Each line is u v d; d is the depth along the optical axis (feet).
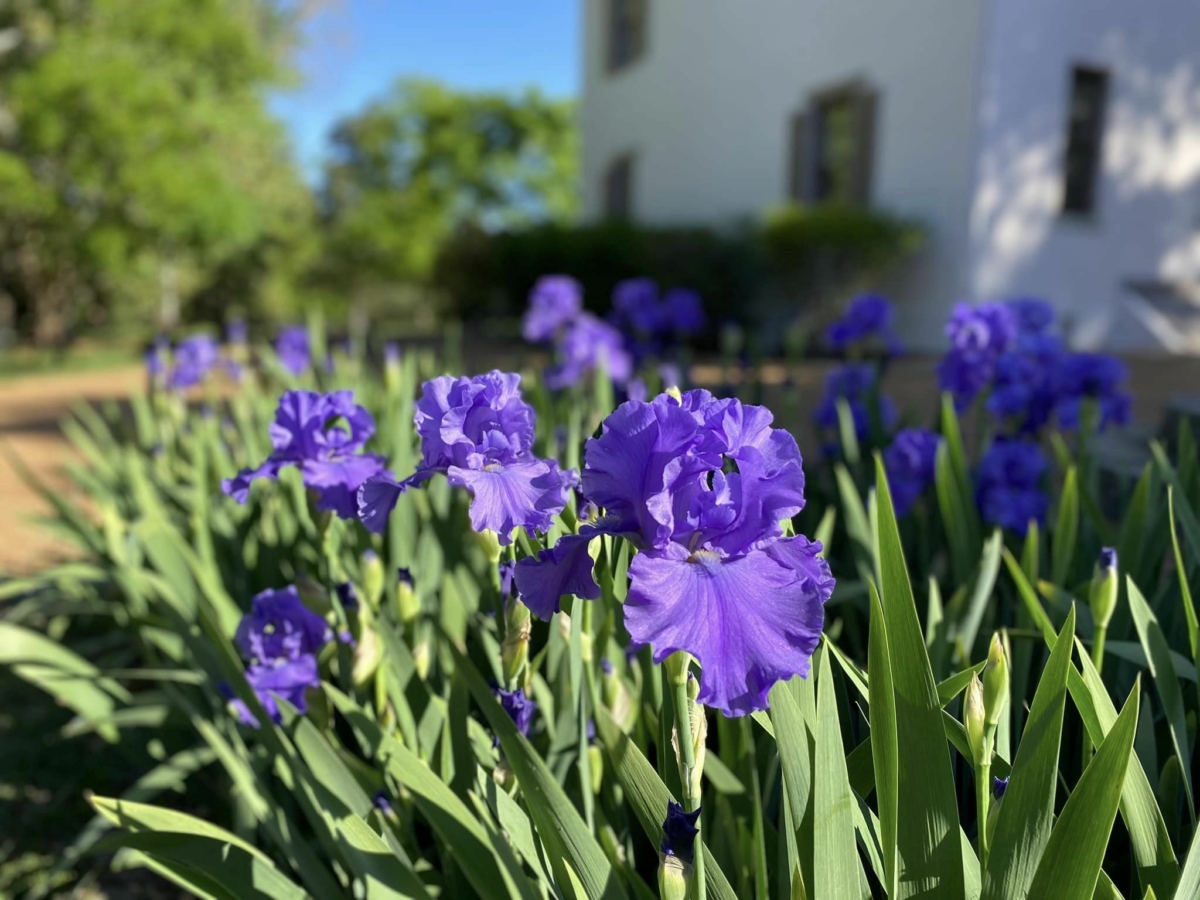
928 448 9.59
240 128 64.13
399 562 8.32
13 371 53.83
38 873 9.10
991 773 5.34
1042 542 9.54
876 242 40.65
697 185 55.26
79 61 54.85
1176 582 7.61
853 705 6.42
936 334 41.50
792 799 4.52
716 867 4.70
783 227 44.01
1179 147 43.96
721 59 52.47
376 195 125.08
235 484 6.84
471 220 60.13
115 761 10.89
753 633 3.93
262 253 93.76
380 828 5.71
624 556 5.98
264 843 8.18
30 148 57.16
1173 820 5.56
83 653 12.63
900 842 4.50
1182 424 8.61
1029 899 4.18
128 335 84.99
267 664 6.82
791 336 16.06
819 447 12.89
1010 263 40.40
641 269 46.98
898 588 4.59
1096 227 42.24
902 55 41.83
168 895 8.89
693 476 4.10
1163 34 42.50
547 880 5.17
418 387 14.44
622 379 14.92
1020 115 39.42
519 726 5.33
